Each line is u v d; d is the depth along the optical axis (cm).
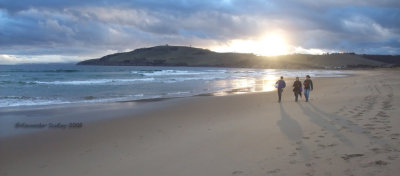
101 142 812
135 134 896
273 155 592
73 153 718
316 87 2664
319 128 805
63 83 3469
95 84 3350
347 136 684
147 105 1609
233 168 539
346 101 1394
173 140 790
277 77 5728
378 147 571
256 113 1196
